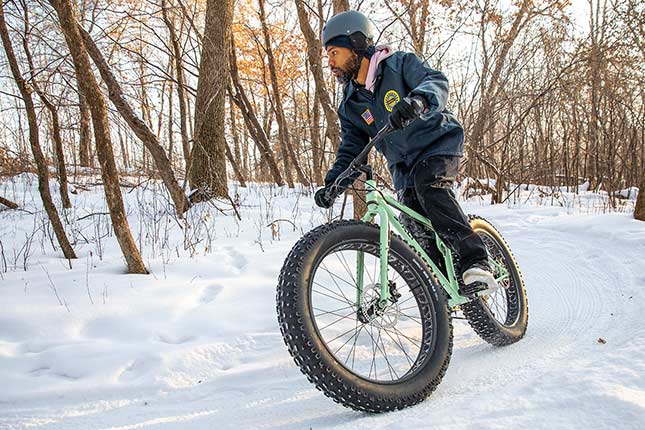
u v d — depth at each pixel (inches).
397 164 109.7
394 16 298.5
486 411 75.0
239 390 103.1
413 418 78.2
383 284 95.1
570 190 468.4
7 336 124.1
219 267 175.2
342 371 81.0
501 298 125.2
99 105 160.7
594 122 464.8
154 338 124.9
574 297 145.2
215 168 346.6
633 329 111.1
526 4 391.5
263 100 872.9
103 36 238.5
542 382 81.7
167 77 284.0
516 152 456.1
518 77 388.8
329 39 101.1
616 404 68.0
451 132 102.8
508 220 259.8
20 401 99.2
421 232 110.7
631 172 401.4
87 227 260.2
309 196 394.6
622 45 395.9
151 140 250.7
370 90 101.5
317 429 81.4
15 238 236.7
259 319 133.6
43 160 186.9
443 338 95.1
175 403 99.9
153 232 239.1
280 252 197.2
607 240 190.7
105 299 140.8
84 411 97.1
